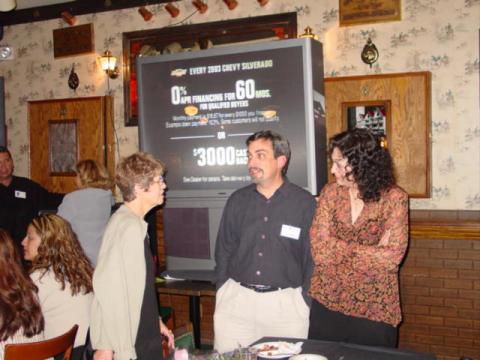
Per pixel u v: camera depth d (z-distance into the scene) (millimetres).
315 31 4016
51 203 4414
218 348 2635
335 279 2184
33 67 5113
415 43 3748
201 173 3711
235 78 3594
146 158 2092
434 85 3719
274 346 1894
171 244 3789
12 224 4160
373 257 2123
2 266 1959
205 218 3688
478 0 3586
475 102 3625
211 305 4355
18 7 5039
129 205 2092
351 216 2217
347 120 3932
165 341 2271
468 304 3635
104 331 1911
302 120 3430
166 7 4453
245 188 2766
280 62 3473
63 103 4953
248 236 2633
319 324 2221
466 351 3648
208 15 4375
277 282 2580
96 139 4824
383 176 2174
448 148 3711
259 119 3537
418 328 3764
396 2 3771
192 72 3711
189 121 3736
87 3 4789
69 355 1999
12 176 4250
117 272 1915
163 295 4539
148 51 4582
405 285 3783
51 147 5027
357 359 1793
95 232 3416
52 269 2309
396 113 3799
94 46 4836
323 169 3605
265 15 4164
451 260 3662
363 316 2133
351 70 3932
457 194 3703
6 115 5199
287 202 2613
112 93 4785
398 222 2145
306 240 2570
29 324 1990
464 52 3633
